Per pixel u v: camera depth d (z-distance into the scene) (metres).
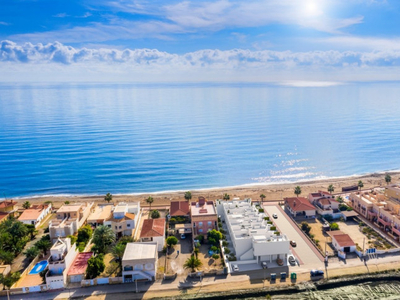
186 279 85.81
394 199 122.56
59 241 90.06
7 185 185.38
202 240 106.94
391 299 78.56
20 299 79.19
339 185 173.75
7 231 106.44
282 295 79.94
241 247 94.12
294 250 98.75
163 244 101.56
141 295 79.62
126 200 159.12
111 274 88.06
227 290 81.06
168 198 160.12
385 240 103.88
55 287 82.94
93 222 119.31
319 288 82.00
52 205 150.00
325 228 111.88
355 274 85.94
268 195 159.75
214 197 159.50
